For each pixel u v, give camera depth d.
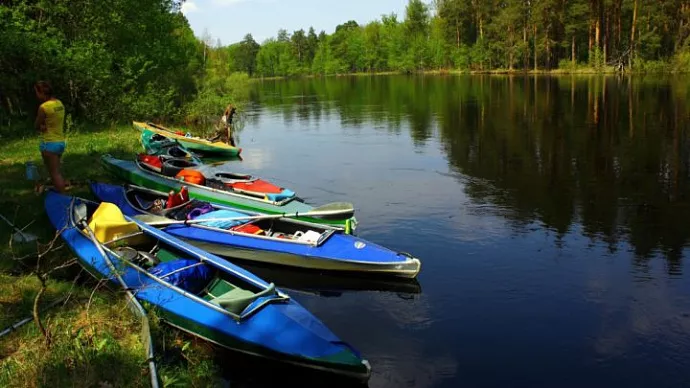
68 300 6.44
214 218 9.25
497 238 10.18
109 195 10.34
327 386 5.82
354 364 5.67
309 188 14.05
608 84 43.44
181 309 6.23
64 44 21.23
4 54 17.89
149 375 5.23
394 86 56.69
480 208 12.01
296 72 116.12
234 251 8.88
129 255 7.30
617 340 6.78
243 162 17.61
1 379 4.84
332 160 17.69
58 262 7.54
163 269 7.02
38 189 10.28
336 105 37.03
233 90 51.72
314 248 8.62
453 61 81.56
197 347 6.12
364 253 8.52
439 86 51.84
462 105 33.12
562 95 35.94
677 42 55.88
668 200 12.28
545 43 62.53
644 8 54.84
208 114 28.08
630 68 56.25
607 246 9.71
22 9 20.25
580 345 6.68
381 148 19.64
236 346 5.94
